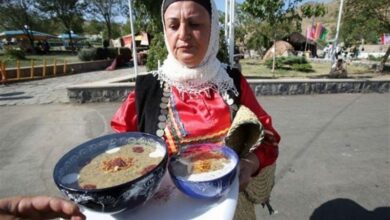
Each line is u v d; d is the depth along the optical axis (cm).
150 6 889
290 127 639
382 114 754
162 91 152
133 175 101
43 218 101
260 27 2630
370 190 389
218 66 152
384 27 1678
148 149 120
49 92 1105
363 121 690
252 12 1184
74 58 2794
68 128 639
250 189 150
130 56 2516
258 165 138
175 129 145
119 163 108
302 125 653
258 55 3162
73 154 114
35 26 4206
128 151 119
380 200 367
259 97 937
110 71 2022
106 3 4138
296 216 336
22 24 3772
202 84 148
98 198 90
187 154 125
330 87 1004
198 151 126
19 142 563
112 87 852
